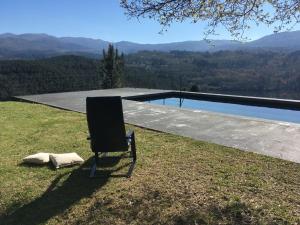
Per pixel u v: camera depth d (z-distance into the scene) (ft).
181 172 14.60
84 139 20.31
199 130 22.39
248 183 13.26
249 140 19.70
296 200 11.78
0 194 12.62
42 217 10.98
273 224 10.23
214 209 11.18
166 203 11.70
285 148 18.03
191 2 13.38
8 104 35.60
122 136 14.66
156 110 30.22
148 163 15.83
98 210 11.35
